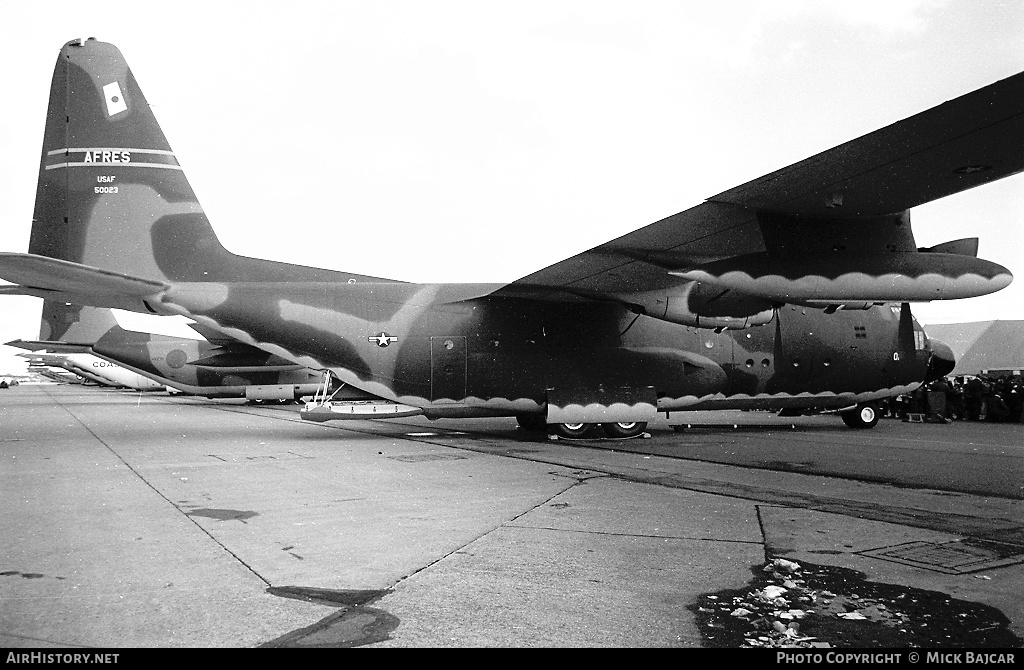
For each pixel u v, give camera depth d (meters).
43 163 15.09
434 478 9.55
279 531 6.40
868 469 10.30
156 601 4.48
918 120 7.28
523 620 4.14
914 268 11.16
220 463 11.24
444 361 14.85
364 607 4.37
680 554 5.55
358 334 14.77
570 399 14.69
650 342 15.36
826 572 5.06
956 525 6.56
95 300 14.62
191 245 15.28
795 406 16.61
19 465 11.04
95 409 31.02
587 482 9.15
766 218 10.56
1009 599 4.47
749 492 8.38
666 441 14.82
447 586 4.77
